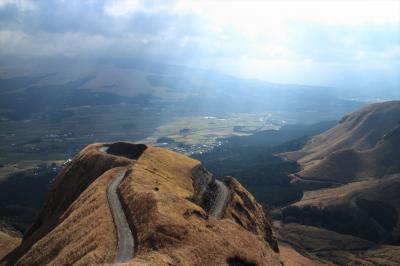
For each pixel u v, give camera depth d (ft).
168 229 277.03
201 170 531.91
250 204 524.11
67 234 322.34
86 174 541.34
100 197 368.27
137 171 412.98
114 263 241.96
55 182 581.94
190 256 256.32
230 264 279.69
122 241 274.77
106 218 316.19
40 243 346.74
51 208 547.90
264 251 344.90
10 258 481.05
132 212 317.01
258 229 479.41
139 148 614.75
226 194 507.30
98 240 277.23
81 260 251.60
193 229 293.02
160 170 453.17
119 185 402.72
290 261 601.62
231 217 444.96
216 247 284.20
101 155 554.05
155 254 243.40
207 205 455.63
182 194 403.13
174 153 544.62
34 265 318.04
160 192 349.41
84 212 352.49
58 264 275.80
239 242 321.11
